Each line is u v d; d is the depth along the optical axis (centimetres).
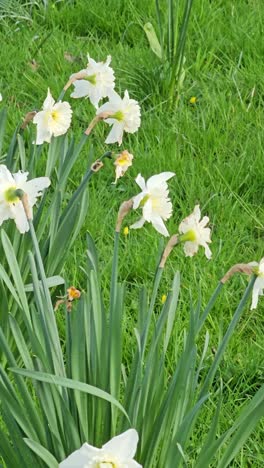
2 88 354
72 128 327
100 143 316
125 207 157
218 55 381
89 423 167
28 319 163
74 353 162
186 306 242
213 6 411
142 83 350
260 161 300
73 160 213
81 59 370
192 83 359
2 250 210
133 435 136
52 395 162
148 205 156
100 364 165
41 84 351
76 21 409
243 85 354
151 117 332
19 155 221
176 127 322
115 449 137
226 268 258
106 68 203
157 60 358
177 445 158
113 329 162
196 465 168
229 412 212
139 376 163
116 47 382
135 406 164
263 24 388
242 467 195
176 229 271
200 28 390
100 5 412
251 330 242
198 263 259
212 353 231
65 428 163
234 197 292
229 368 226
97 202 283
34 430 164
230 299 249
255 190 294
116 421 168
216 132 317
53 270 217
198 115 331
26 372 151
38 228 216
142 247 265
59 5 424
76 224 221
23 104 342
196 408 160
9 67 369
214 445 166
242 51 367
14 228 210
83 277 253
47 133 197
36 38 389
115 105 188
